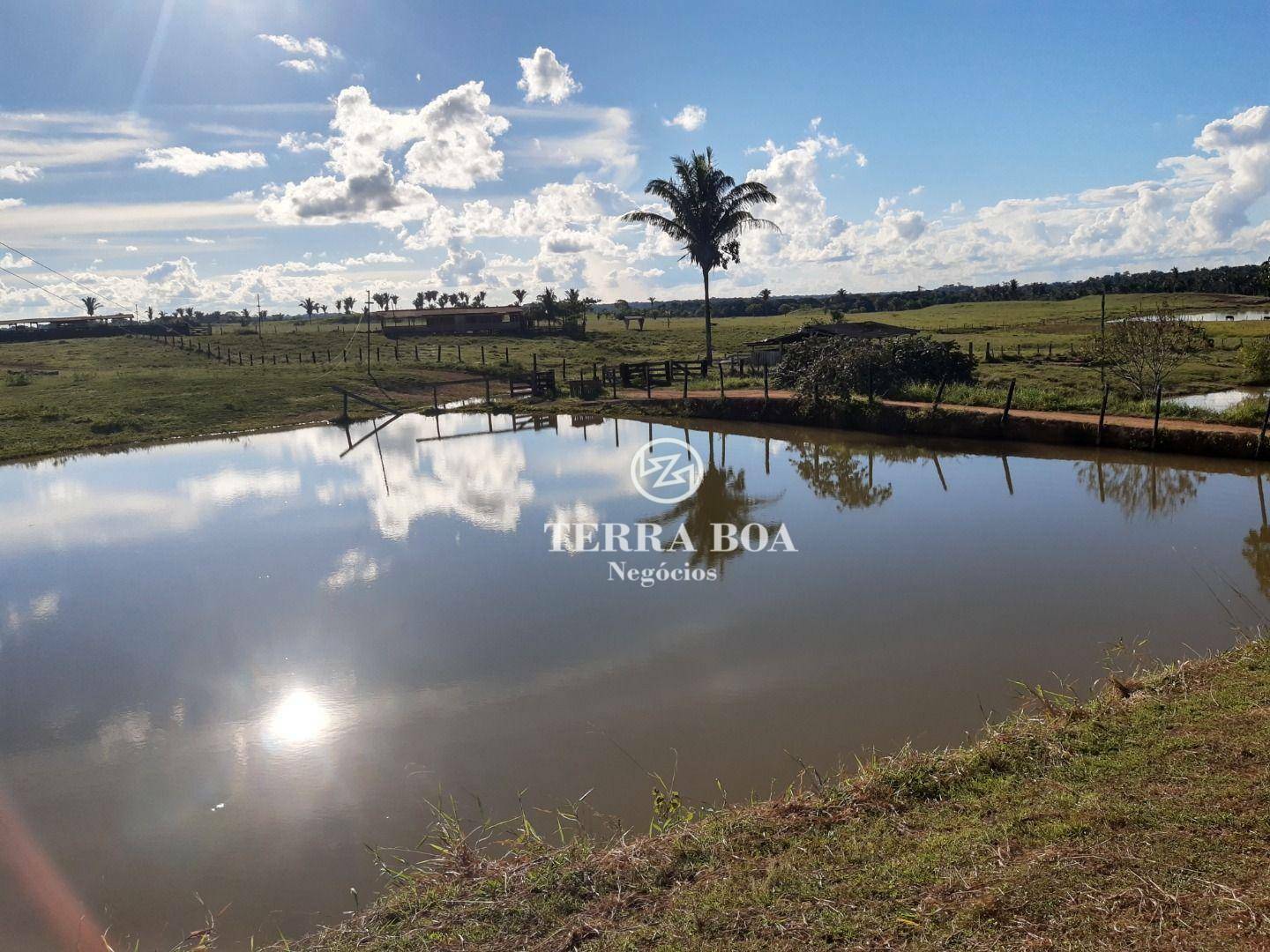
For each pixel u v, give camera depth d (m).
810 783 5.86
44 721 7.52
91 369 48.62
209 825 5.82
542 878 4.38
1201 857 3.76
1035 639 8.20
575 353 54.25
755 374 34.62
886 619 8.97
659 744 6.57
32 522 15.79
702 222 36.72
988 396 22.80
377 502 16.33
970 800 4.62
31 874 5.34
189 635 9.47
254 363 49.31
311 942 4.29
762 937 3.64
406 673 8.14
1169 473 15.77
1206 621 8.48
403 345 60.47
